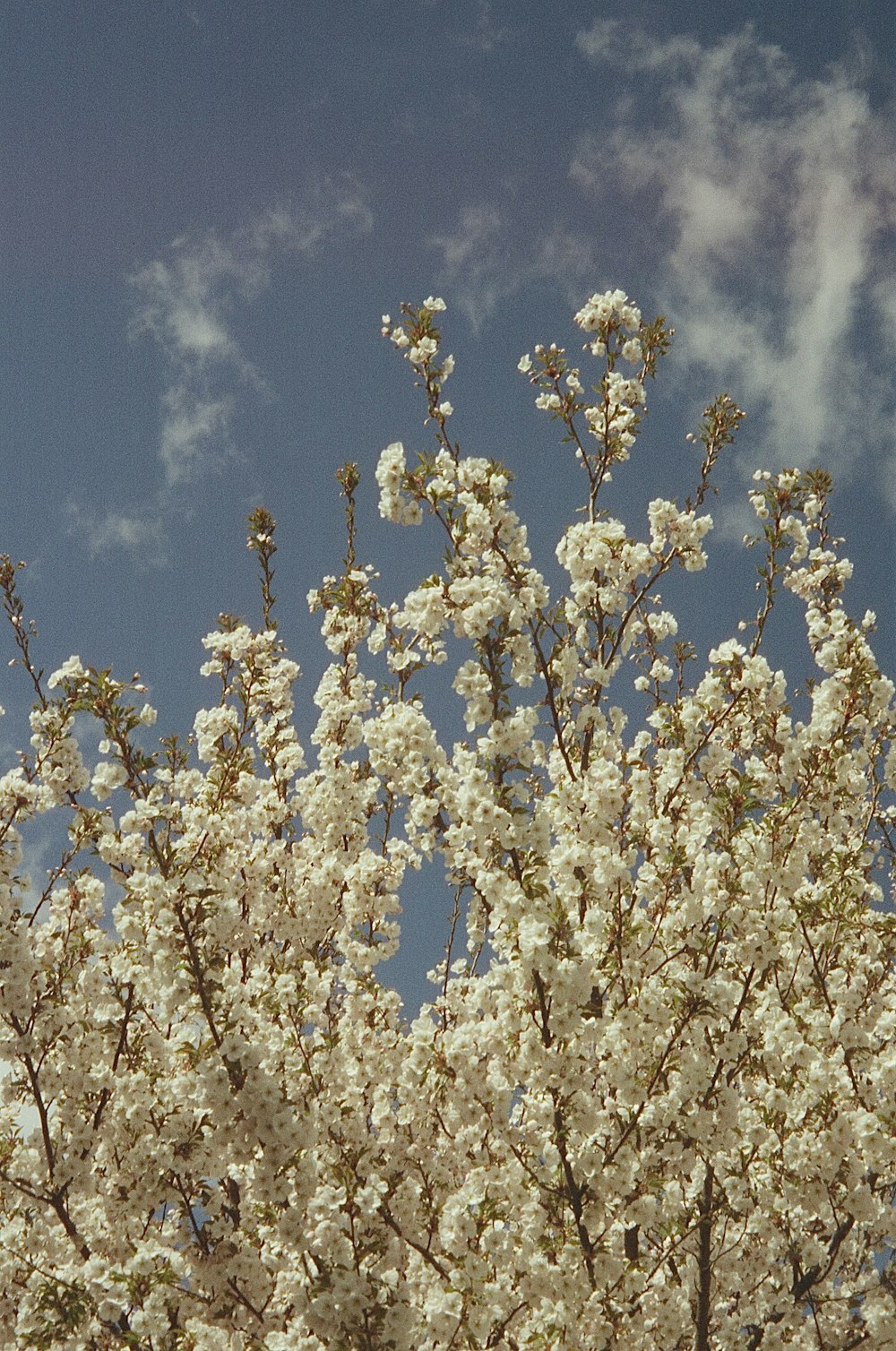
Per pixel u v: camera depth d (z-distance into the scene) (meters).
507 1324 6.70
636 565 7.41
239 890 7.91
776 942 6.99
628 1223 6.43
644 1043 6.52
